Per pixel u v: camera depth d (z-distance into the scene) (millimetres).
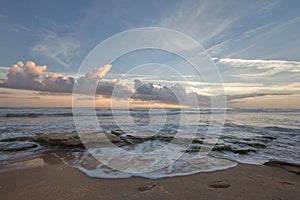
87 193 2432
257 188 2609
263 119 16781
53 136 5980
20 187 2629
